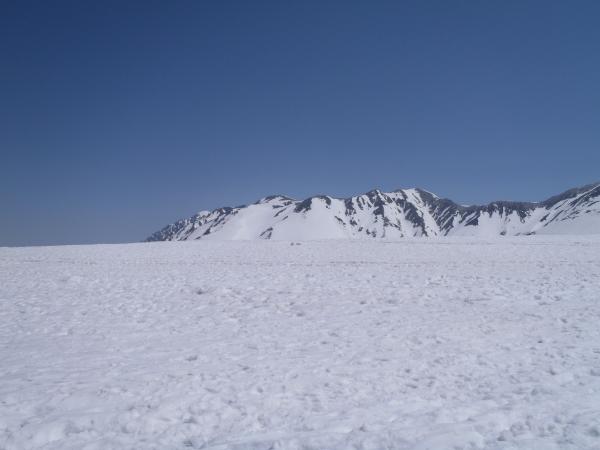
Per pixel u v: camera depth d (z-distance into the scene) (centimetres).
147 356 984
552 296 1559
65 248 3762
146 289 1878
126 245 4056
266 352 1007
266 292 1772
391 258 2752
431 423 614
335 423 622
